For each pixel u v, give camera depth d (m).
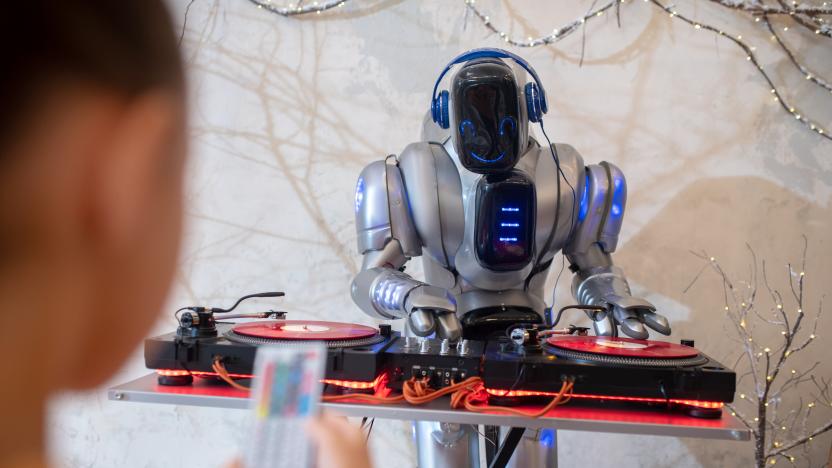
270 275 2.57
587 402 1.41
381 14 2.53
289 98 2.57
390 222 1.68
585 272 1.79
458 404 1.35
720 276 2.44
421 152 1.73
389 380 1.43
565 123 2.46
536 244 1.71
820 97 2.40
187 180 0.17
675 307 2.45
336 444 0.26
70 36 0.15
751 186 2.43
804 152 2.42
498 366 1.37
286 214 2.57
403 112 2.52
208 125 2.59
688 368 1.34
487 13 2.49
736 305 2.43
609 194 1.75
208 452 2.61
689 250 2.45
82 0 0.15
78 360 0.16
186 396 1.37
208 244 2.59
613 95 2.45
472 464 1.70
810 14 2.38
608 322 1.70
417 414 1.32
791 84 2.41
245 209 2.58
